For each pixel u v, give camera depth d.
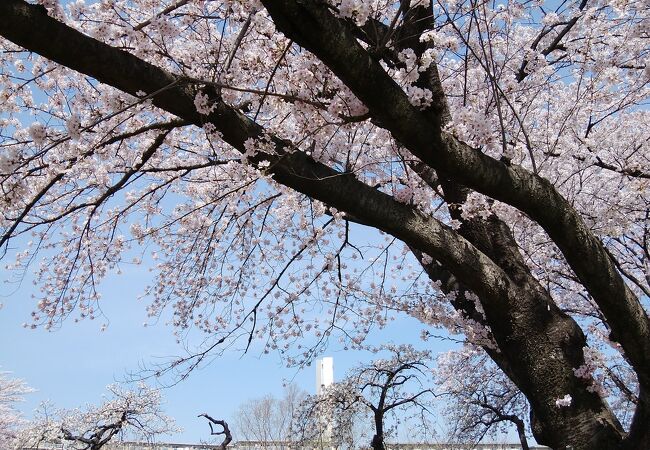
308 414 10.48
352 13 3.04
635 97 6.17
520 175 3.71
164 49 4.02
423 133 3.30
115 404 11.95
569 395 4.36
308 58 4.00
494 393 10.78
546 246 6.45
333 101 3.62
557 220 3.83
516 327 4.56
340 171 3.88
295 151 3.75
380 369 9.72
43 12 2.96
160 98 3.43
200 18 4.68
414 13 3.99
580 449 4.29
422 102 3.30
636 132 6.89
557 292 7.90
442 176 5.03
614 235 6.01
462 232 5.04
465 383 10.85
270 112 4.91
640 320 4.03
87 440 9.83
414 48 4.38
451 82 5.43
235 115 3.63
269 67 4.78
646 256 6.85
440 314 5.63
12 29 2.90
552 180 6.18
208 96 3.50
